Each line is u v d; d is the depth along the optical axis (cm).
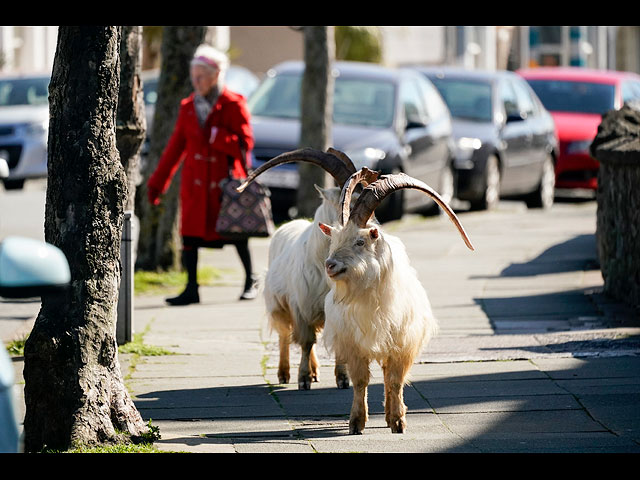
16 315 1446
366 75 2428
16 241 557
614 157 1453
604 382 1080
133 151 1354
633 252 1433
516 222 2416
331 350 964
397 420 944
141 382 1125
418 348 973
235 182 1529
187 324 1417
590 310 1444
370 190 919
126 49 1327
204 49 1539
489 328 1359
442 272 1761
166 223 1753
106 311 862
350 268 895
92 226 852
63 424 838
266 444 887
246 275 1593
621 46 6419
